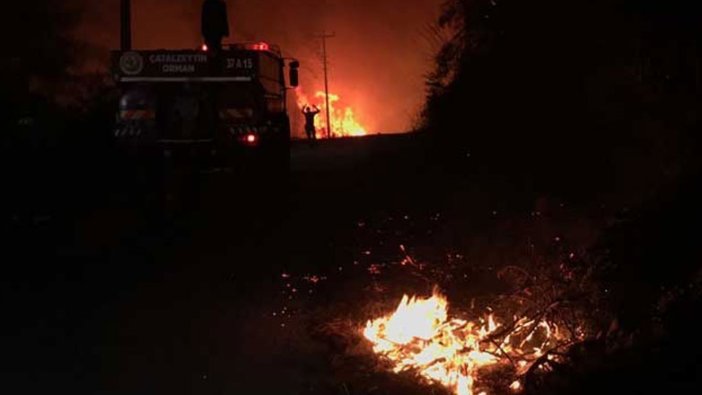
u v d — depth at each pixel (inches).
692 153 326.6
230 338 346.6
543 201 422.3
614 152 425.4
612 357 240.8
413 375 279.6
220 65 767.7
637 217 289.3
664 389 221.3
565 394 240.1
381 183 822.5
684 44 342.3
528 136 550.9
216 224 679.7
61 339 351.6
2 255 542.0
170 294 430.6
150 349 335.0
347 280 430.9
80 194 775.7
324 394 278.7
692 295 244.7
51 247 574.6
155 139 764.0
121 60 763.4
